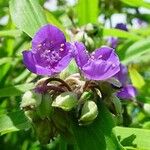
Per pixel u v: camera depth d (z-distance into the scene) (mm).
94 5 201
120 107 127
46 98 119
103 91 125
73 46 123
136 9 240
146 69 226
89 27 178
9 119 139
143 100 180
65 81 125
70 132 126
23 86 149
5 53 204
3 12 208
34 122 124
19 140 199
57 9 239
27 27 143
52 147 191
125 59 191
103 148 122
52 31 123
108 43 203
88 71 119
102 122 124
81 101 122
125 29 199
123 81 184
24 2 147
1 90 148
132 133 134
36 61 122
